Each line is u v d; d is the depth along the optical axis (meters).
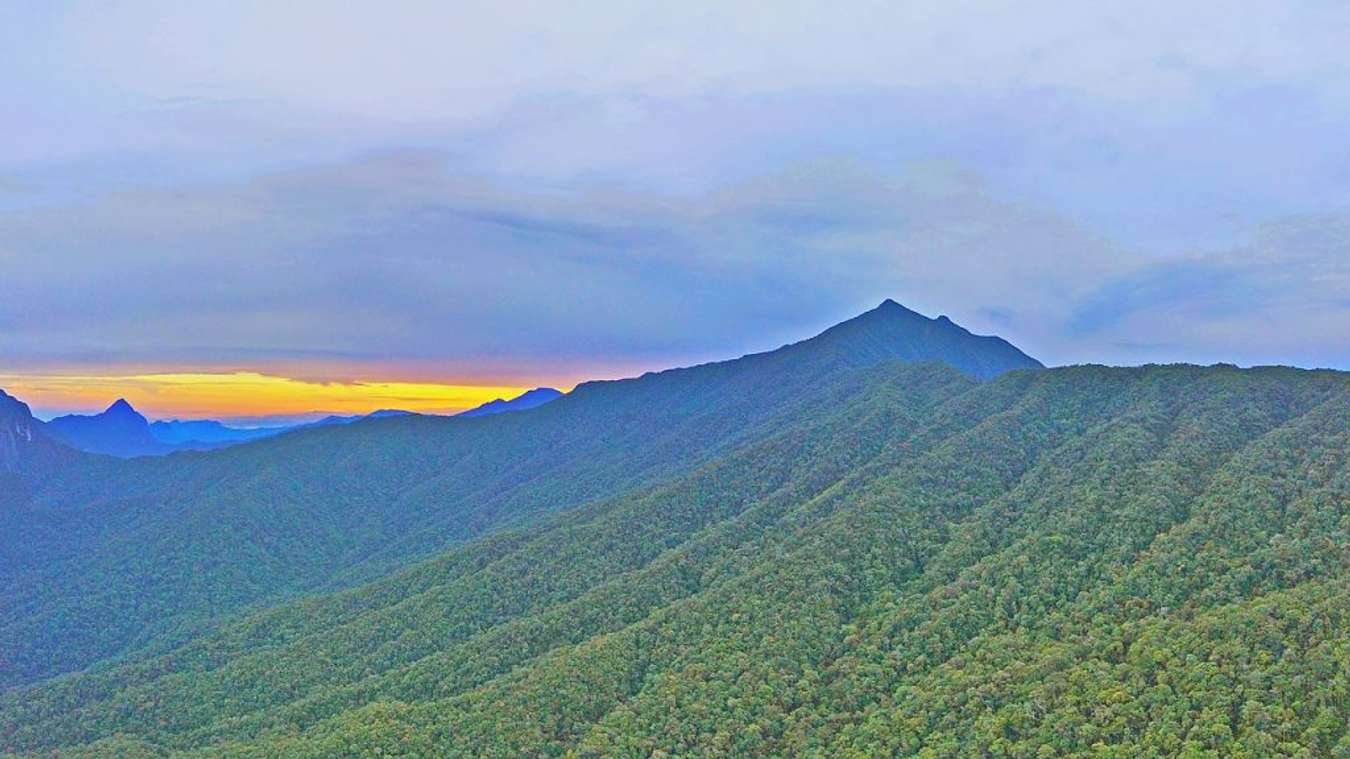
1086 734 87.06
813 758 99.25
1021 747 88.38
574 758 105.69
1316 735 77.75
